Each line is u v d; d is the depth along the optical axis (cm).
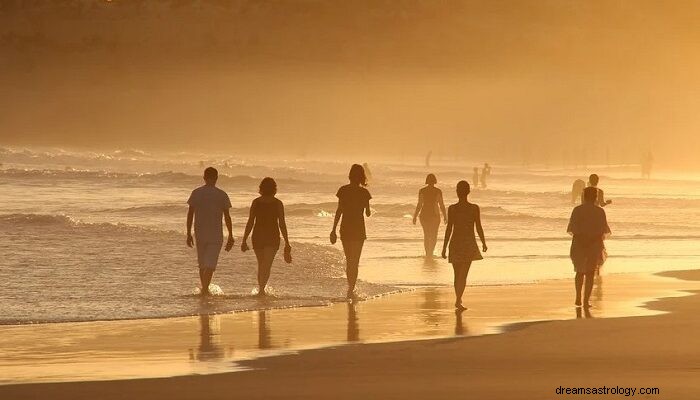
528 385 3064
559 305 5262
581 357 3597
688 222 13088
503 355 3666
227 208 5594
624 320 4581
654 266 7494
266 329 4447
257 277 6231
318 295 5619
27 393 3020
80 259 6881
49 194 18700
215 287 5756
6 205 15538
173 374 3356
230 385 3122
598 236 5197
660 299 5456
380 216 12938
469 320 4712
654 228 11669
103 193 19188
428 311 5041
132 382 3189
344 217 5631
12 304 5178
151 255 7106
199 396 2952
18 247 7450
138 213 13562
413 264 7575
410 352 3762
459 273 5178
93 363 3609
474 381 3152
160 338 4200
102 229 8462
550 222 12156
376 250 8775
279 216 5609
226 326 4541
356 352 3784
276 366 3494
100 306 5134
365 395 2941
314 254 7469
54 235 8119
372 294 5709
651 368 3362
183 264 6725
